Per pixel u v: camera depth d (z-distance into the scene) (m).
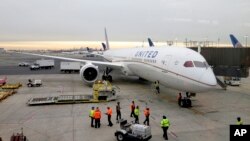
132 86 29.62
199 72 17.27
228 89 28.23
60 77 39.50
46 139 12.86
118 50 39.25
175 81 19.30
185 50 19.95
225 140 12.80
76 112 18.05
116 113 17.81
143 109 18.91
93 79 28.39
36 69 55.31
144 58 24.80
